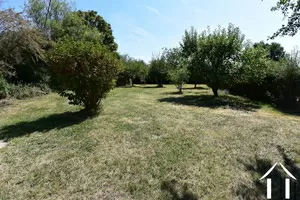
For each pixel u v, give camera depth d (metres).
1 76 10.15
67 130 5.13
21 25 11.16
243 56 10.45
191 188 2.97
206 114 7.26
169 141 4.58
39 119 6.27
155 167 3.49
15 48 11.41
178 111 7.67
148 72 23.12
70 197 2.73
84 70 5.94
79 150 4.05
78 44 5.96
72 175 3.21
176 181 3.12
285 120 6.71
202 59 11.25
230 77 10.67
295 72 9.52
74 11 20.27
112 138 4.69
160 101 10.23
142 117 6.59
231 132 5.28
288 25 6.91
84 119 6.14
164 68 21.52
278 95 10.34
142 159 3.74
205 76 11.38
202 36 12.05
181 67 15.04
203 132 5.23
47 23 15.98
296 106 9.41
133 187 2.96
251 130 5.48
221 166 3.58
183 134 5.04
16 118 6.59
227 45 10.53
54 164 3.52
